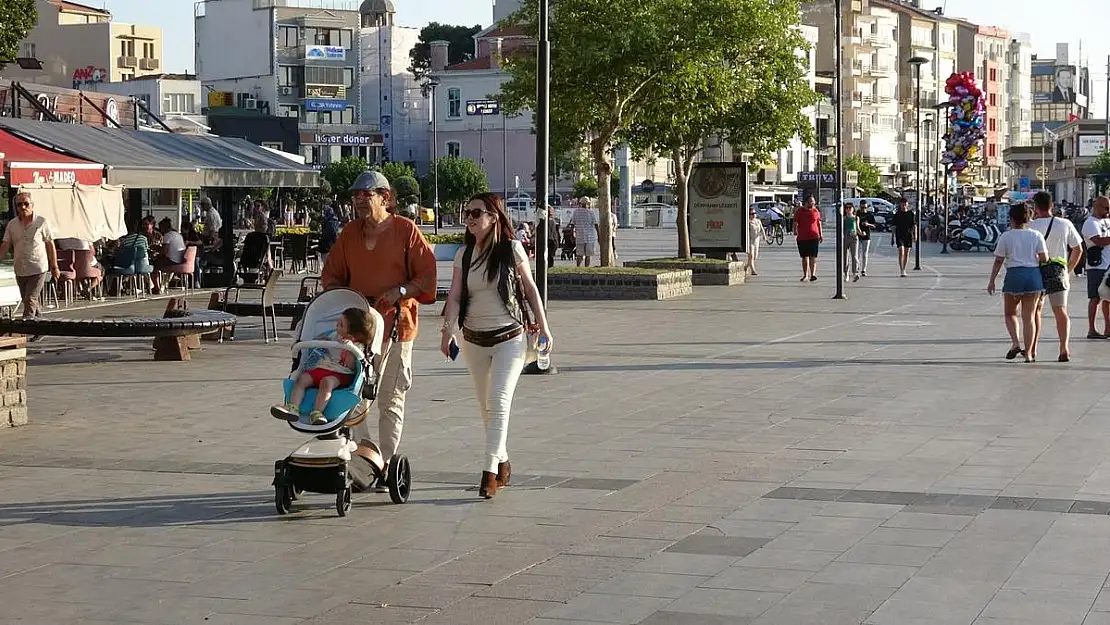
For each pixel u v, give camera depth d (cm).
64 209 2480
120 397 1432
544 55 1722
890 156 14275
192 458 1074
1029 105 18575
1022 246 1664
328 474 862
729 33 3083
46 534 821
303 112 11144
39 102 3216
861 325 2230
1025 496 900
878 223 8688
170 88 10256
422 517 862
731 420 1240
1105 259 1936
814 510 866
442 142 11362
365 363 877
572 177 10656
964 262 4531
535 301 944
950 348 1858
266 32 11025
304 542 801
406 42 11525
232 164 2975
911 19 14850
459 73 11225
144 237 2822
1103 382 1488
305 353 889
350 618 646
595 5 2942
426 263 926
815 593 677
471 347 947
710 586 693
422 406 1340
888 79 14200
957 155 5681
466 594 686
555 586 698
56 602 679
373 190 920
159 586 707
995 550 757
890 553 754
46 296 2769
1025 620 626
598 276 2866
